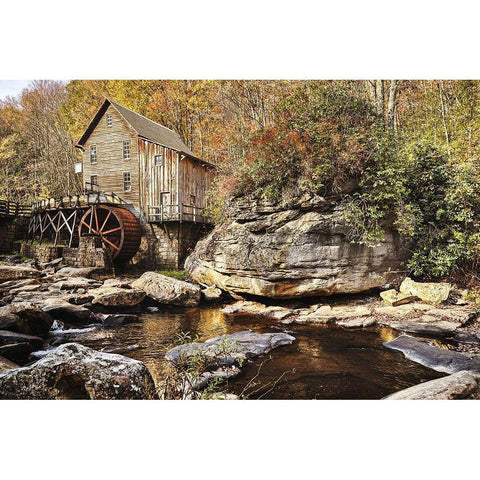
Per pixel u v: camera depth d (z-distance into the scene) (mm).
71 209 18000
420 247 8812
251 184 9070
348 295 8859
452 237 8500
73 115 24344
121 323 8125
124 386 3178
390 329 6816
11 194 25828
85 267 13383
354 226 8086
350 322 7211
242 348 5398
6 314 6652
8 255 17094
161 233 17031
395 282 8875
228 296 10766
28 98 24703
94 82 23250
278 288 8461
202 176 18594
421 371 4832
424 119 13742
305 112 8508
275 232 8375
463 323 6535
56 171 26000
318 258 8070
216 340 6102
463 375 3801
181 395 3627
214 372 4691
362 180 8125
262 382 4527
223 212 10930
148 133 18172
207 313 9148
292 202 8242
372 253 8547
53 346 6359
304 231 8023
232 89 15539
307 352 5672
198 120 22812
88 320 8203
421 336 6285
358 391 4230
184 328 7691
